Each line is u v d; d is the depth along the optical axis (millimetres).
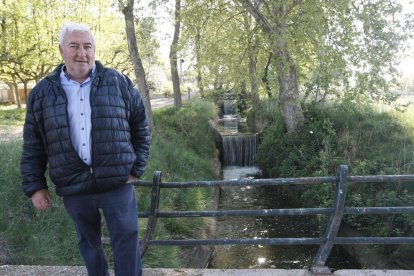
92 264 2697
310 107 12906
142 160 2508
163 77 47938
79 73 2275
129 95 2402
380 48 9930
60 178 2314
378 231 6762
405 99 13016
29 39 17656
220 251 7844
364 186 7648
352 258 7133
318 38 10875
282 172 11258
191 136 14984
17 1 16734
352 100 10844
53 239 4793
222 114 28078
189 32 13094
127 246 2521
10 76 26203
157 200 3324
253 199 11258
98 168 2279
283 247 8023
